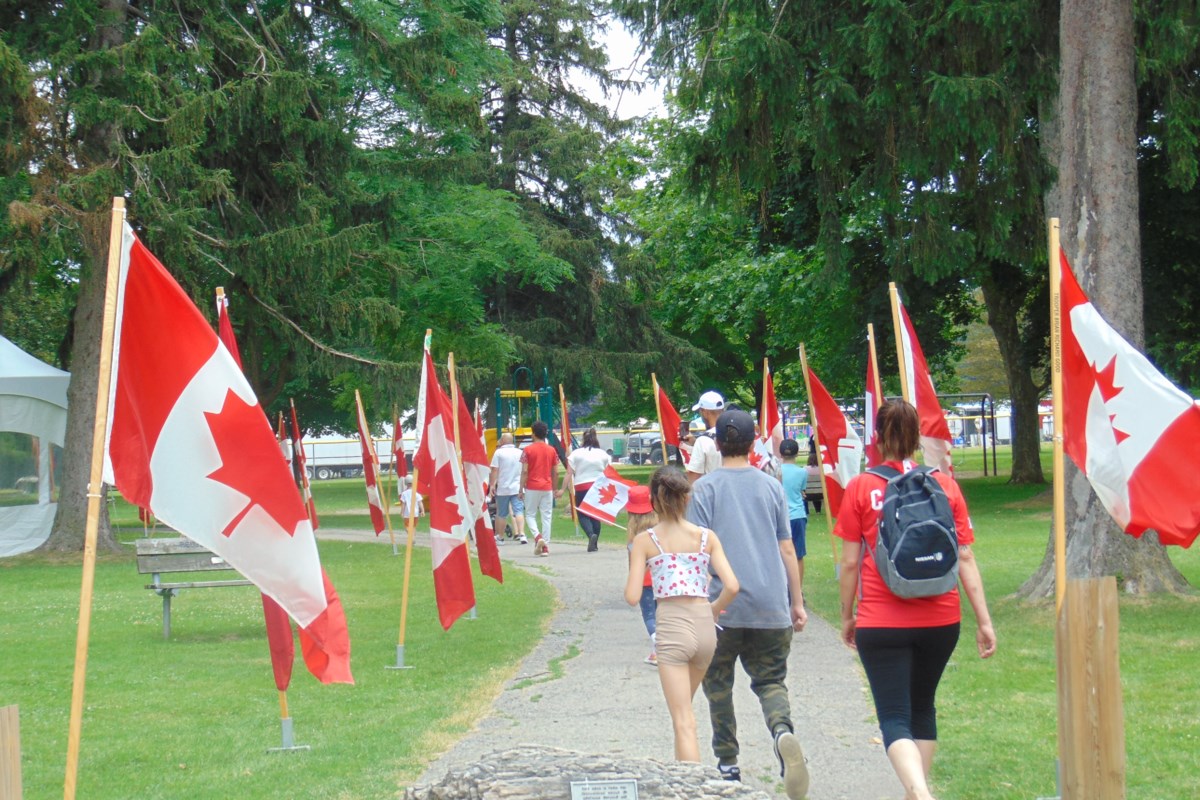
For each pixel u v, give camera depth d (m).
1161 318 25.22
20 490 23.33
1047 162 12.55
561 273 35.41
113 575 18.12
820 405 15.21
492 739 7.07
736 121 13.20
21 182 18.98
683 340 45.75
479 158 31.11
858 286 29.06
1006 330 31.86
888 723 5.13
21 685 9.17
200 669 9.84
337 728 7.51
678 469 6.02
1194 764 6.21
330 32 24.31
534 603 13.72
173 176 19.00
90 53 19.06
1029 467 33.09
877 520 5.32
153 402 5.82
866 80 13.01
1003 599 12.02
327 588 6.17
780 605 5.95
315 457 75.00
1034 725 7.17
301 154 22.33
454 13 28.16
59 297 32.75
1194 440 7.42
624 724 7.42
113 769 6.58
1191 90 12.47
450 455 10.57
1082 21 11.55
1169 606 11.06
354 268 23.39
